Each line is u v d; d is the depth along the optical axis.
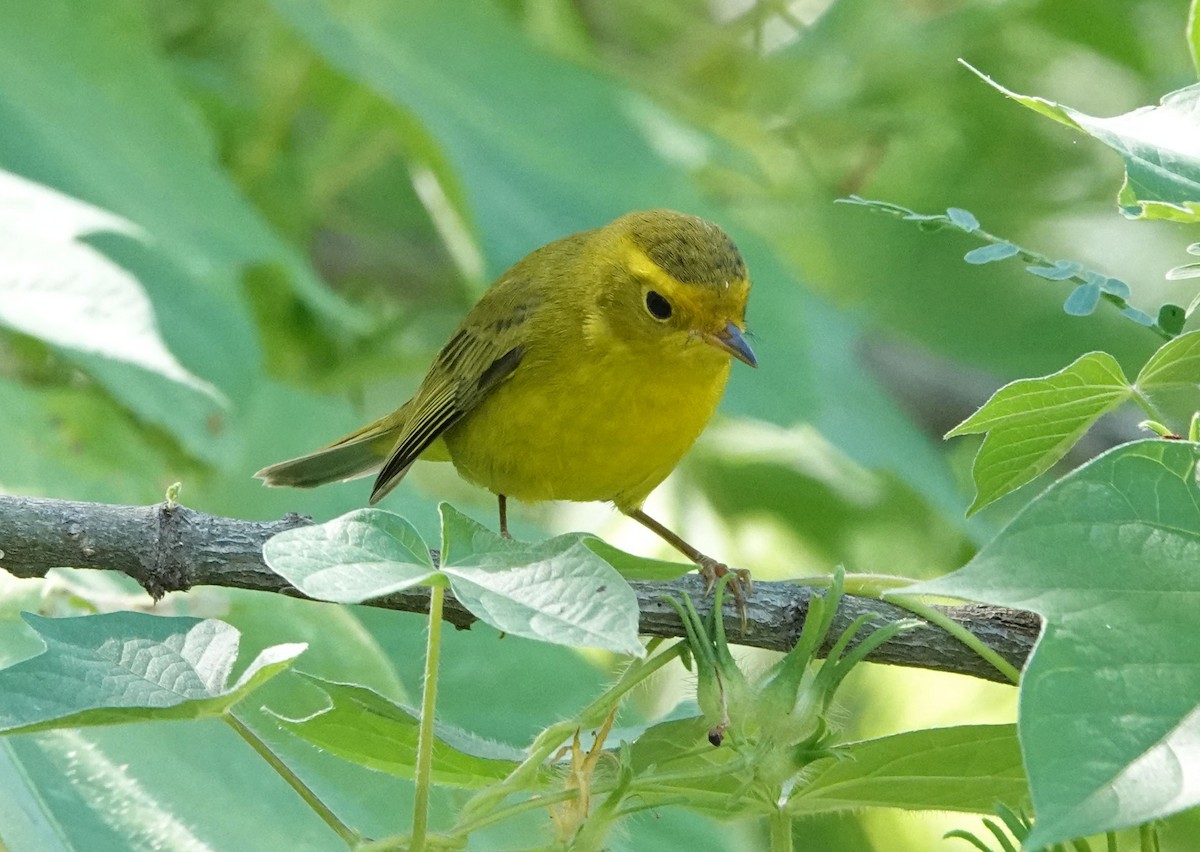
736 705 6.39
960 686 14.09
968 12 16.56
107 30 12.52
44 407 11.63
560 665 10.58
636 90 15.20
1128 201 5.91
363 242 17.53
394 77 13.18
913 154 17.53
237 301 11.38
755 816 7.42
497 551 5.72
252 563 7.73
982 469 7.23
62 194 10.89
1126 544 5.36
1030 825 6.16
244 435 12.47
